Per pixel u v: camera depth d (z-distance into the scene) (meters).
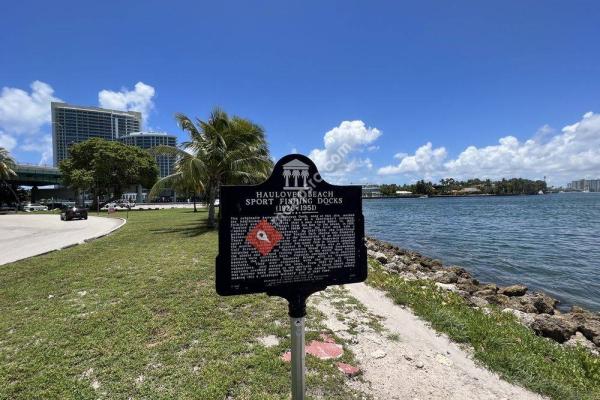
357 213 3.12
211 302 6.16
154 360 4.18
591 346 5.73
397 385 3.79
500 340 4.77
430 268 13.88
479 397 3.61
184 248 11.98
